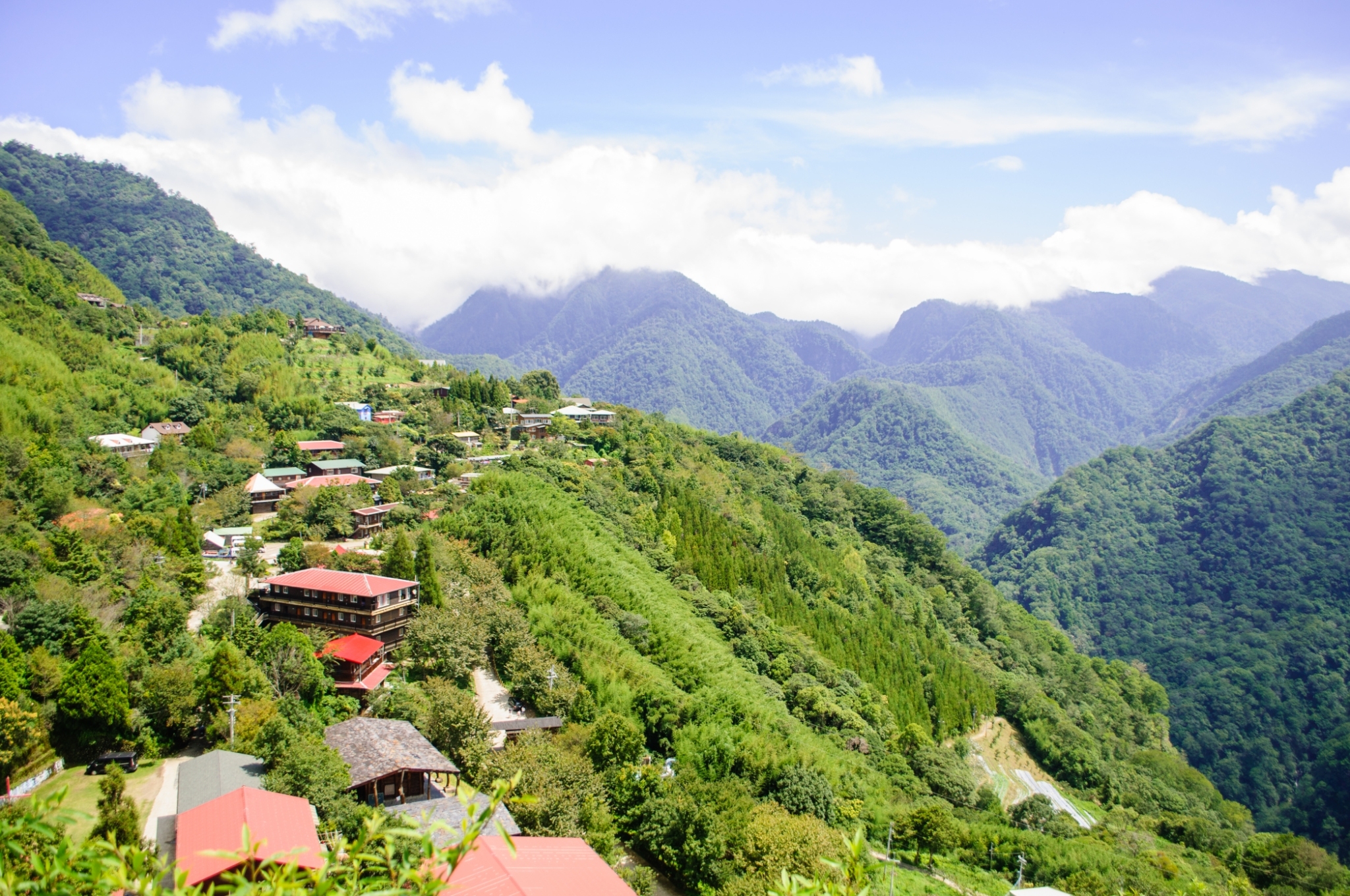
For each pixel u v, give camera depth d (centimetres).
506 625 9600
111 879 1330
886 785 10481
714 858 6662
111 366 16600
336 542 12381
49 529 10038
